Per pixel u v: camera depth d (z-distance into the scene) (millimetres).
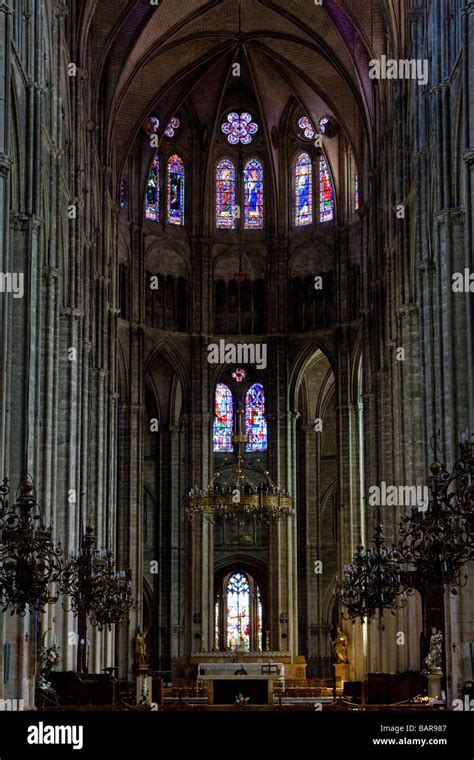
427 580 33344
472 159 35188
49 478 44156
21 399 38438
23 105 39938
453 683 37906
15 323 38812
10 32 34500
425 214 48719
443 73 43406
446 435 40750
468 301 34625
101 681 45719
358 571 45875
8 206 33625
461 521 33000
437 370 42594
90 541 44562
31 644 37688
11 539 30547
